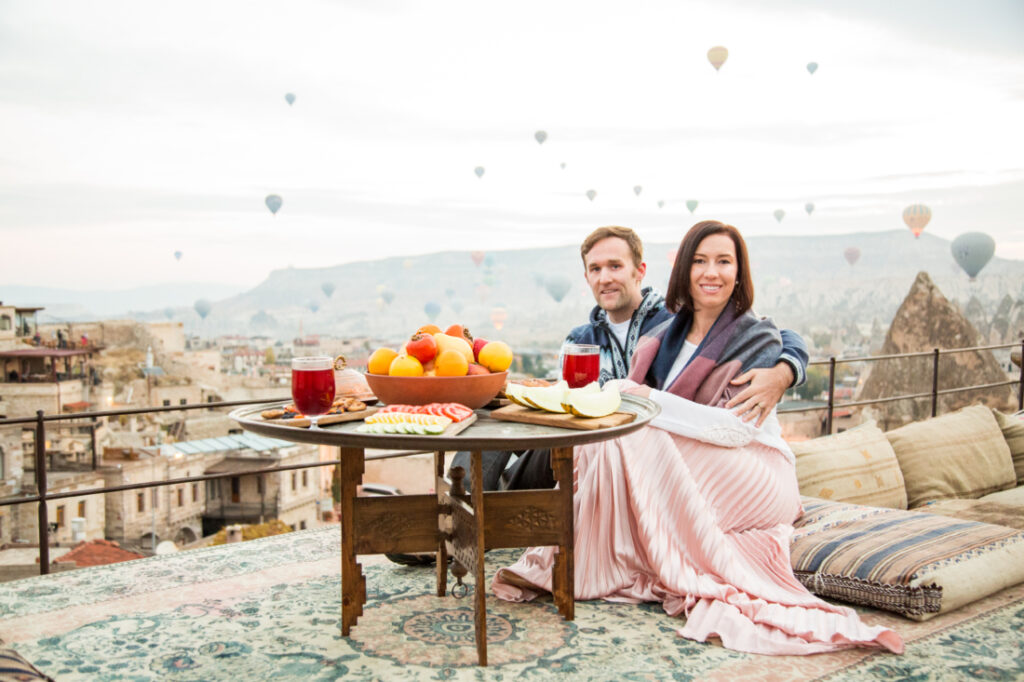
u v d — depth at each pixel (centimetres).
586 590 227
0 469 4628
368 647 196
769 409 233
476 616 184
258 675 180
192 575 254
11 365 4897
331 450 5975
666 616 214
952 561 214
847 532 238
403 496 208
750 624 197
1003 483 332
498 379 193
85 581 248
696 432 229
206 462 5447
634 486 224
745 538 231
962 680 174
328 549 285
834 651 189
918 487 315
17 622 214
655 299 284
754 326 241
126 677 179
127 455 5138
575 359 206
